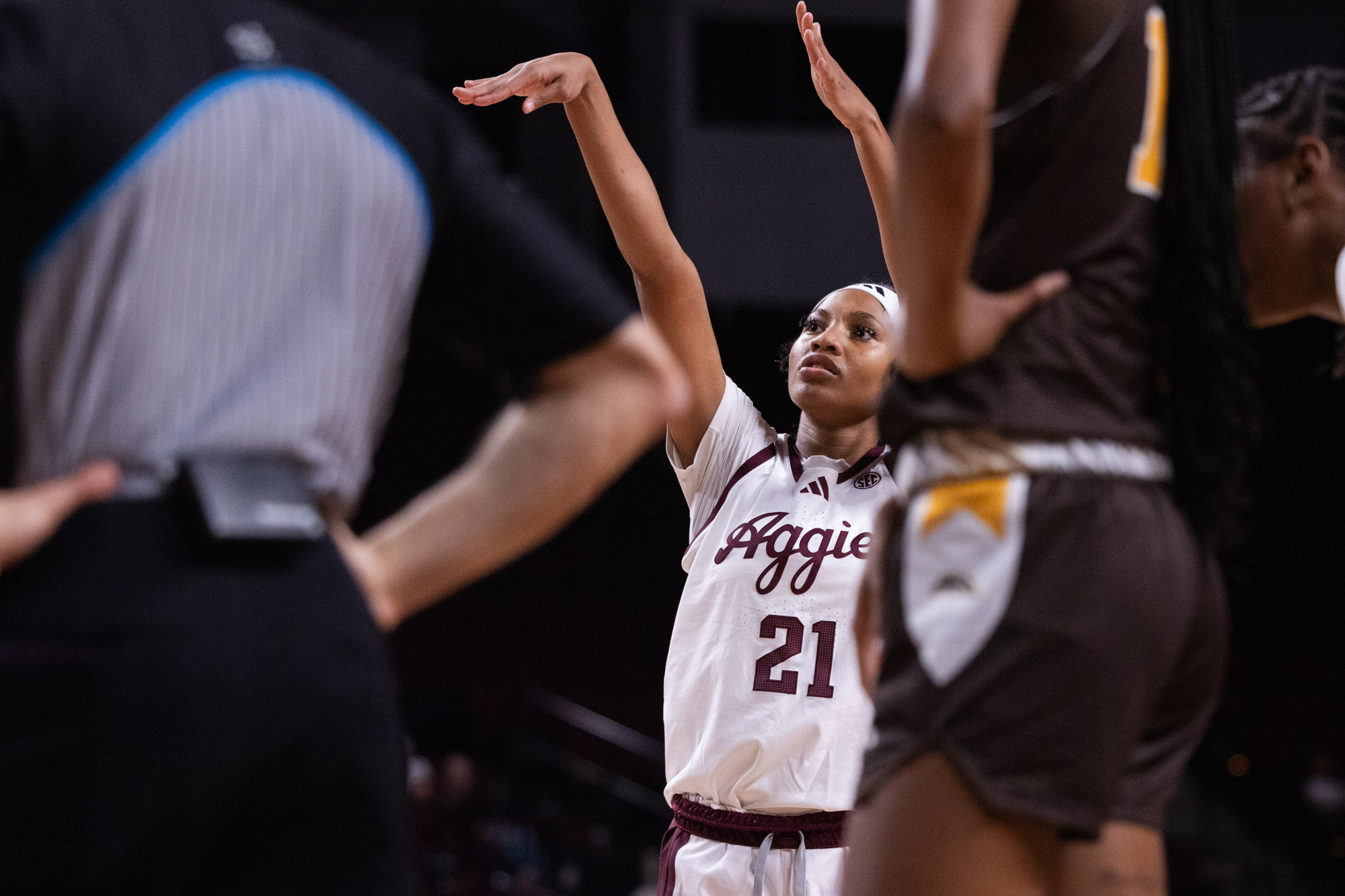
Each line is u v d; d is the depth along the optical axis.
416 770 22.91
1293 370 32.16
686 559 6.62
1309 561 31.59
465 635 31.72
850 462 6.66
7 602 2.56
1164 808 3.75
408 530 2.91
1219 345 3.63
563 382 2.99
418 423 32.34
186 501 2.62
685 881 6.30
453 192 3.02
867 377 6.54
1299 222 4.12
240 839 2.68
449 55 33.56
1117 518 3.44
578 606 32.50
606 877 25.17
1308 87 4.12
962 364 3.46
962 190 3.09
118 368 2.62
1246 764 27.38
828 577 6.23
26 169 2.55
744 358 32.03
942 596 3.47
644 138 32.97
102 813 2.50
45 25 2.62
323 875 2.68
